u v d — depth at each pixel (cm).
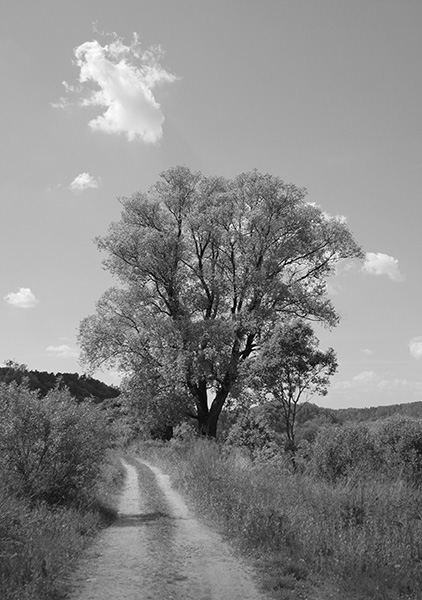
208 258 4209
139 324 3981
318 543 1030
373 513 1224
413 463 1872
